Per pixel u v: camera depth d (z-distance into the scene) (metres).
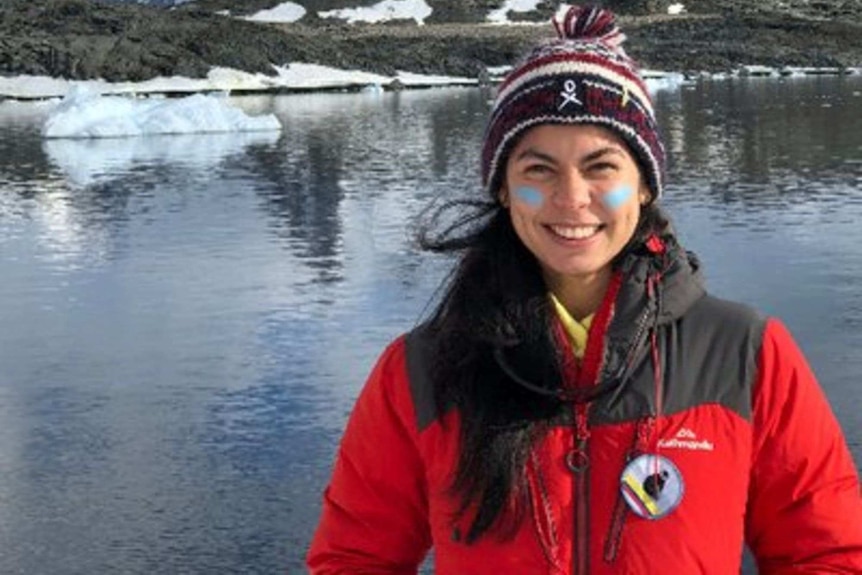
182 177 22.64
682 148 25.81
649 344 1.99
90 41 56.38
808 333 9.88
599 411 1.96
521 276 2.06
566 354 2.01
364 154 26.59
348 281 12.57
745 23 72.25
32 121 39.03
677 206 17.09
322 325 10.78
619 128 2.00
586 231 2.02
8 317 11.42
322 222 16.69
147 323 11.05
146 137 32.34
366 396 2.15
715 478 1.93
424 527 2.18
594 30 2.09
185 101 34.31
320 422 8.15
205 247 14.83
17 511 6.76
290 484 7.04
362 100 48.97
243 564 6.02
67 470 7.39
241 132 33.41
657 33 71.19
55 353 10.09
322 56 60.38
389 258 13.72
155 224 16.80
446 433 2.04
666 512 1.92
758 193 18.25
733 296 11.34
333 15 80.81
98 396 8.88
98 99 33.81
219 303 11.77
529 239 2.06
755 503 2.05
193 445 7.77
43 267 13.84
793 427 1.99
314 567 2.23
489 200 2.17
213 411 8.46
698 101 42.44
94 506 6.81
